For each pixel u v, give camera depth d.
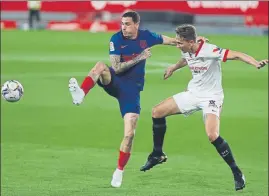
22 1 105.06
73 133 47.78
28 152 42.62
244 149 44.31
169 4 98.25
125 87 28.77
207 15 98.19
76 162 40.06
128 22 28.09
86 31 99.62
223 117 50.56
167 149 44.06
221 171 38.50
